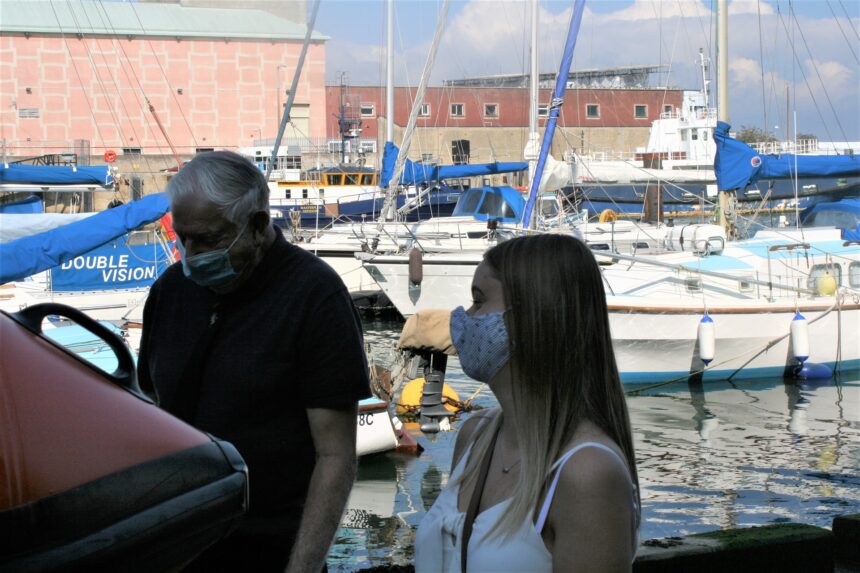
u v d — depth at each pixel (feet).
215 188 7.91
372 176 112.88
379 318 75.56
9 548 4.42
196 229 7.97
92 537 4.69
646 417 40.40
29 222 33.71
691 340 46.93
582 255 6.29
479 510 6.40
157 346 8.79
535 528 5.96
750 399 44.21
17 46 165.58
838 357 49.83
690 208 91.50
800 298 50.42
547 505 5.93
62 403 5.19
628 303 45.93
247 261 8.24
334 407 8.29
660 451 34.32
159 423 5.57
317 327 8.27
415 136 172.86
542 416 6.08
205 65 172.96
